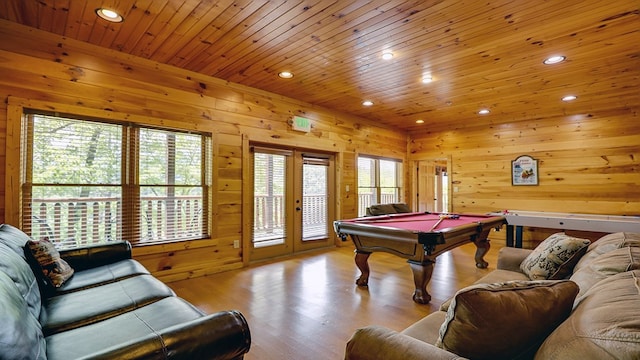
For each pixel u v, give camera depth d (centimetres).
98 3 239
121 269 233
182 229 371
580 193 514
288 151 493
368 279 357
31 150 283
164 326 143
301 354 202
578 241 207
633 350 62
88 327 145
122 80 329
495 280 220
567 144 529
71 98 300
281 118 467
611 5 232
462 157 638
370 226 309
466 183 630
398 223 333
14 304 105
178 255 364
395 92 442
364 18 255
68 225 300
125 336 134
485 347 92
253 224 449
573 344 76
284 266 421
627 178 479
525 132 568
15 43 275
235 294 313
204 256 385
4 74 270
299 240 508
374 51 314
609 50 305
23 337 93
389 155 657
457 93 441
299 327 240
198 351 102
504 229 579
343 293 314
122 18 261
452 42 294
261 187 462
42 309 162
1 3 240
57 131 296
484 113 547
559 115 536
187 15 254
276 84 418
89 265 242
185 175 375
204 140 391
